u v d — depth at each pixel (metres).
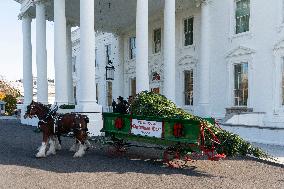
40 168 8.94
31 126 22.91
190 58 22.03
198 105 20.83
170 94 18.44
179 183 7.33
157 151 11.68
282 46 16.03
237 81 18.77
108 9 24.55
